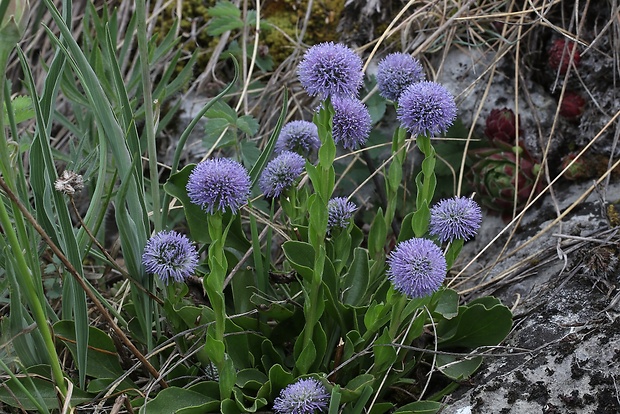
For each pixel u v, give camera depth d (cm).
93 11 54
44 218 41
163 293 45
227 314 45
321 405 40
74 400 42
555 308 45
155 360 45
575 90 55
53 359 39
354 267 45
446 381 44
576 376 42
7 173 38
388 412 44
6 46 36
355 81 40
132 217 43
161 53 54
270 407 42
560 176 53
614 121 52
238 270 45
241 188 39
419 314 42
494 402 42
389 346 41
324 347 43
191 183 39
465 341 44
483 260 52
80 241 43
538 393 42
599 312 44
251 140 55
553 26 54
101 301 45
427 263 39
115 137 42
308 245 44
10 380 42
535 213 52
